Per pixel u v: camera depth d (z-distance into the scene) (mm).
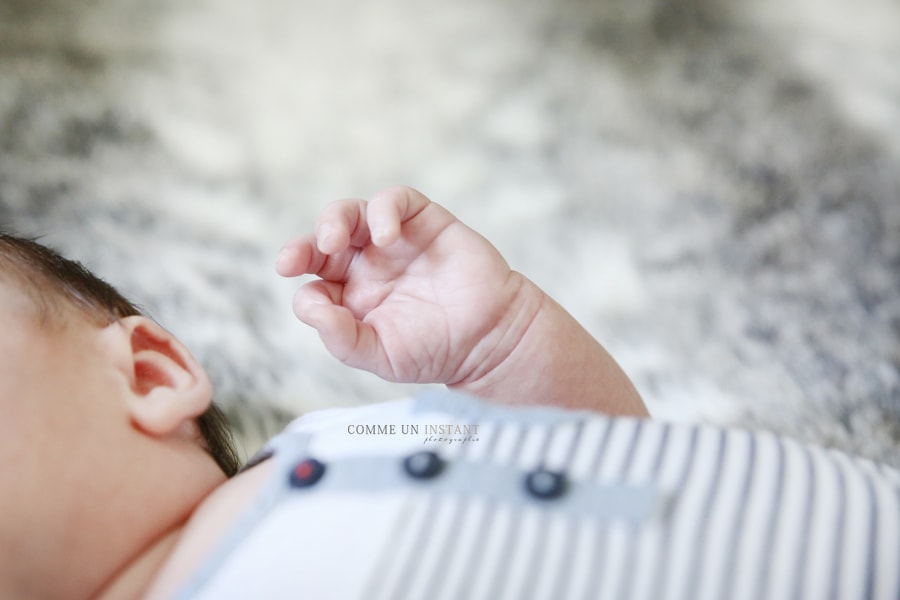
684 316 601
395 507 366
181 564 380
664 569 342
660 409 556
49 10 839
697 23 825
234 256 653
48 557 379
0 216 657
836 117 725
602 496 358
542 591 342
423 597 346
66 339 409
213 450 440
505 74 804
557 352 459
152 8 859
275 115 775
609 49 814
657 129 737
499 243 659
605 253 644
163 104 775
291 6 871
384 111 781
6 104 752
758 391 562
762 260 624
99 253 639
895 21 798
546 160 725
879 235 629
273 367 590
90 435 394
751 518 351
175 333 597
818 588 337
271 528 376
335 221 436
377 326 447
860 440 534
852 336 580
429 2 872
